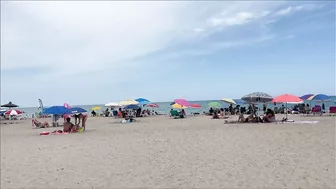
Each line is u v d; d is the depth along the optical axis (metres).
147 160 9.54
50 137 16.78
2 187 7.50
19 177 8.31
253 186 6.52
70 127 19.30
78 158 10.34
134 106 33.50
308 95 27.44
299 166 7.90
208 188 6.57
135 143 12.96
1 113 38.97
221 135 14.09
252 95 20.59
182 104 29.41
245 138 12.84
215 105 35.06
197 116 33.56
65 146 13.02
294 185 6.45
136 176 7.80
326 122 19.06
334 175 7.00
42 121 36.06
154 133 16.25
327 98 25.11
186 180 7.23
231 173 7.59
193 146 11.52
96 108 43.81
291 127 16.27
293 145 10.75
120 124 24.72
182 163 8.91
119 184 7.22
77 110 21.27
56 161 10.03
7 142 15.64
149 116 36.88
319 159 8.54
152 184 7.08
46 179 7.97
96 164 9.33
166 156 10.00
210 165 8.52
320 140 11.45
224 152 10.16
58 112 19.67
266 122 20.58
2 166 9.68
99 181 7.55
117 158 10.03
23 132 21.45
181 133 15.61
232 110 33.62
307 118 23.80
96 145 12.91
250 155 9.51
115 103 37.19
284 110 33.06
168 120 27.64
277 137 12.68
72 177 8.02
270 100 20.47
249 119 21.33
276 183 6.63
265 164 8.29
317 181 6.62
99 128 21.52
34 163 9.89
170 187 6.79
